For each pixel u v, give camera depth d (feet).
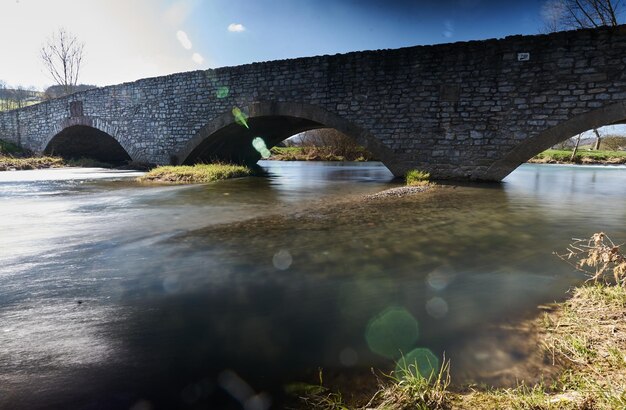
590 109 31.42
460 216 18.72
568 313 7.30
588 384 4.88
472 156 36.32
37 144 79.66
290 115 45.01
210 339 6.65
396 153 39.65
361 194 28.25
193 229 15.80
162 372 5.62
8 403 4.88
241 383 5.34
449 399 4.82
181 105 53.67
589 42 31.17
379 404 4.80
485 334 6.71
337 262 11.28
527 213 19.67
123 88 60.08
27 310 7.86
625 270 7.84
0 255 11.85
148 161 58.23
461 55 36.04
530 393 4.85
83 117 67.31
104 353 6.17
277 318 7.51
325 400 4.92
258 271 10.43
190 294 8.79
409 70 38.37
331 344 6.47
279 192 29.66
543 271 10.43
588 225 16.67
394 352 6.17
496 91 34.91
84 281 9.60
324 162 94.63
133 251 12.39
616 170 60.54
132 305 8.13
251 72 47.16
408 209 20.84
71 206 22.00
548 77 32.83
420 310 7.86
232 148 64.44
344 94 41.68
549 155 91.09
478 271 10.47
